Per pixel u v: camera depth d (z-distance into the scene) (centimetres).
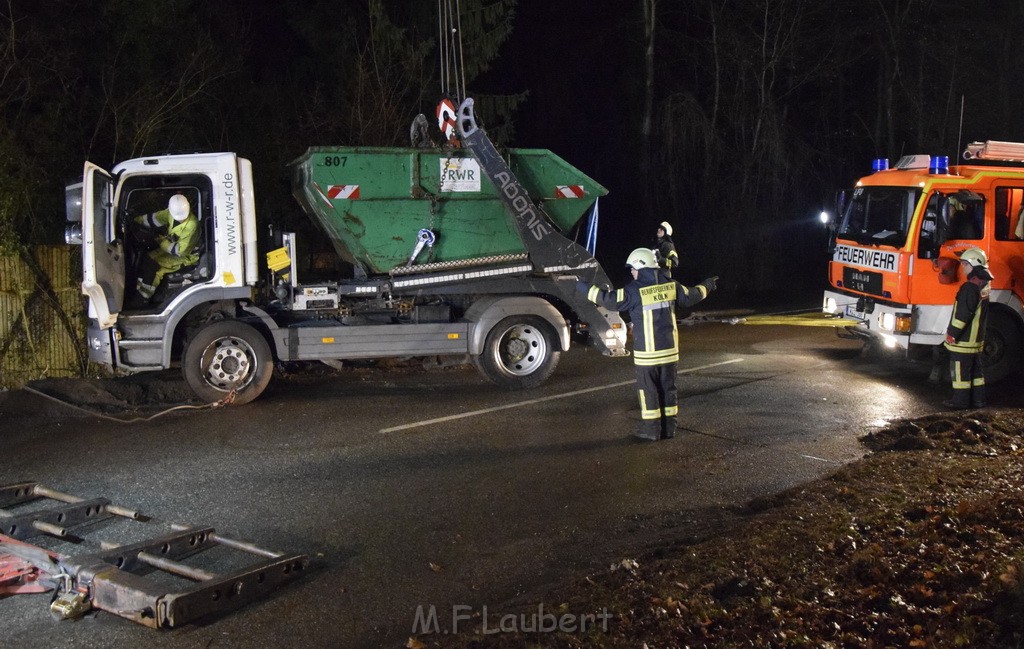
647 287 796
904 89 2462
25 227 1145
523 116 2591
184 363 941
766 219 2334
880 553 507
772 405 936
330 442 805
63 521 593
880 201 1088
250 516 621
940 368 1031
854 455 754
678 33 2411
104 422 886
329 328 974
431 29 1933
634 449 775
